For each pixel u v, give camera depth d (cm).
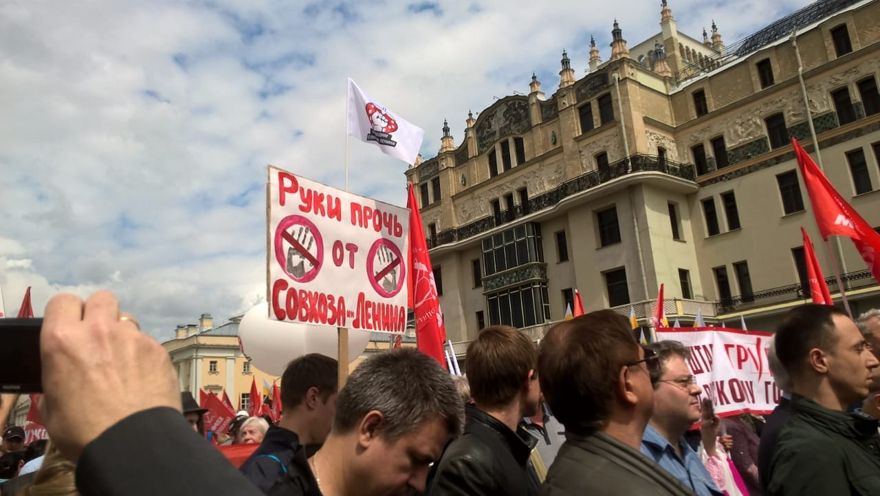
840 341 293
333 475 205
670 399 328
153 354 75
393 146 716
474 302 3166
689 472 336
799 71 2348
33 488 198
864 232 840
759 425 728
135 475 63
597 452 195
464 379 529
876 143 2144
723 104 2606
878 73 2162
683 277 2538
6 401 174
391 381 203
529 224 2881
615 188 2522
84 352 69
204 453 68
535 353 318
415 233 730
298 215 509
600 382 203
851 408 396
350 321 526
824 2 2459
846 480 247
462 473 272
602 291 2567
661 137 2664
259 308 702
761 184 2430
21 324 79
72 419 66
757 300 2380
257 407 1547
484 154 3231
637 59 4034
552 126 2920
